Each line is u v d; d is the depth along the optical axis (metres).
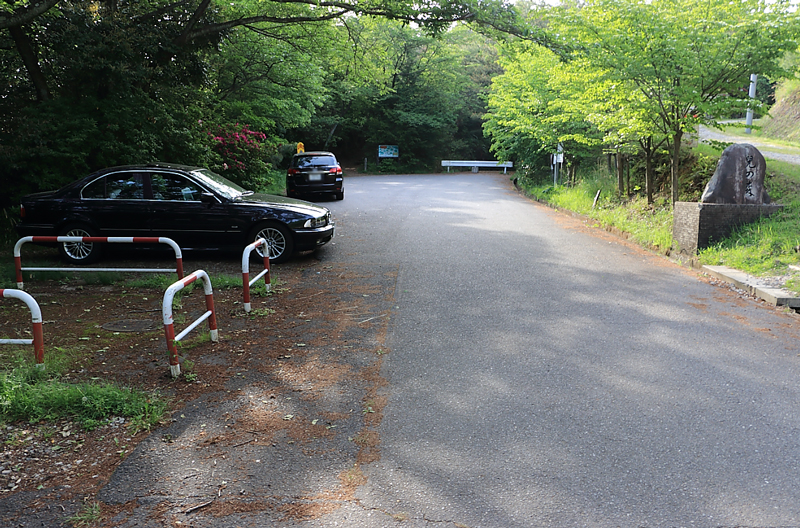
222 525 3.05
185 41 13.72
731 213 9.88
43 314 7.04
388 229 13.90
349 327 6.50
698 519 3.07
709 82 11.17
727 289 8.06
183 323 6.67
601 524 3.03
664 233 11.41
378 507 3.20
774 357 5.45
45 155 11.37
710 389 4.73
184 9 13.93
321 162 21.02
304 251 11.09
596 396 4.62
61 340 6.03
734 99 10.80
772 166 12.53
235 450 3.83
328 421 4.25
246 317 6.91
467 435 4.01
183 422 4.23
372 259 10.37
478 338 6.07
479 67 50.66
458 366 5.29
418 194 23.95
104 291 8.21
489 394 4.68
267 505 3.22
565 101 15.68
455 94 47.62
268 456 3.76
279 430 4.11
